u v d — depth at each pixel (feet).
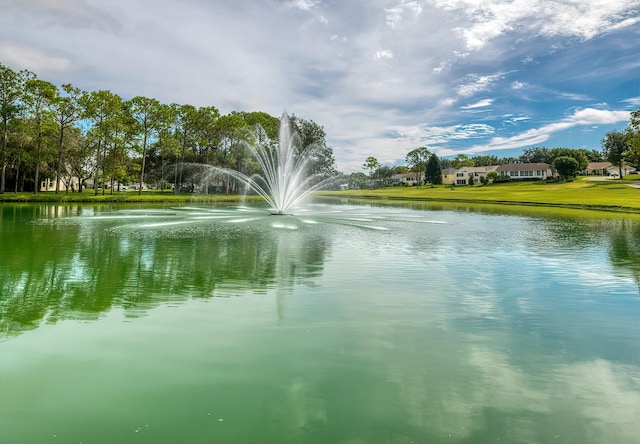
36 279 27.76
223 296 24.22
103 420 11.62
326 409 12.28
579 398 13.10
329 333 18.47
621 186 207.10
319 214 93.45
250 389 13.43
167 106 175.63
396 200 179.01
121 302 22.75
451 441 10.77
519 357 16.19
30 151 162.50
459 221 79.41
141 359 15.53
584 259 37.78
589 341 17.95
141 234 52.19
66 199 131.54
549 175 342.64
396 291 25.80
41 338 17.49
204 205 131.34
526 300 24.21
